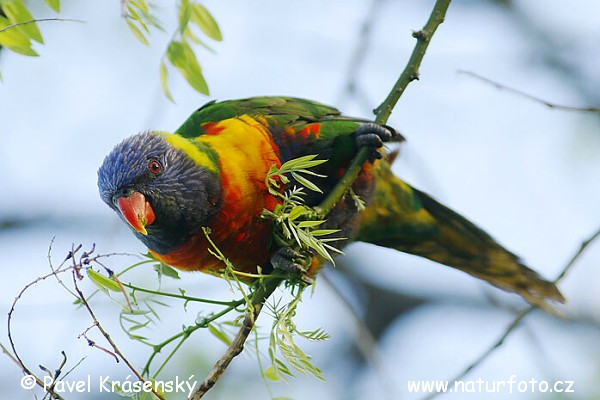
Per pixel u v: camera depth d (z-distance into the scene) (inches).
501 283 471.8
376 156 354.0
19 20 301.4
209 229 338.0
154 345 291.0
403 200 431.8
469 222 446.9
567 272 367.2
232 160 346.9
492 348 376.5
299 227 301.6
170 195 345.4
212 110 378.9
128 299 266.2
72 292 260.2
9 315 258.1
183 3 308.3
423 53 318.0
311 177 362.9
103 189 358.0
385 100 321.7
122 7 295.0
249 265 363.3
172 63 316.8
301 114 369.4
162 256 367.2
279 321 282.2
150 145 353.1
